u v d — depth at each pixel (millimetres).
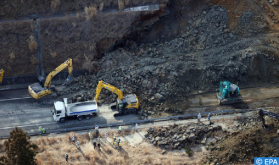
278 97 52250
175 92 52406
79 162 41562
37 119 48781
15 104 51938
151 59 57406
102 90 53312
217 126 46188
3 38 58250
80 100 51688
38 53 58688
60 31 59812
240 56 55750
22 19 60062
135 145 44344
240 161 40719
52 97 52906
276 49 56562
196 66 55156
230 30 59906
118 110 48969
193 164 41531
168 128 46281
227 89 50219
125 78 53969
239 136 43312
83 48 59750
